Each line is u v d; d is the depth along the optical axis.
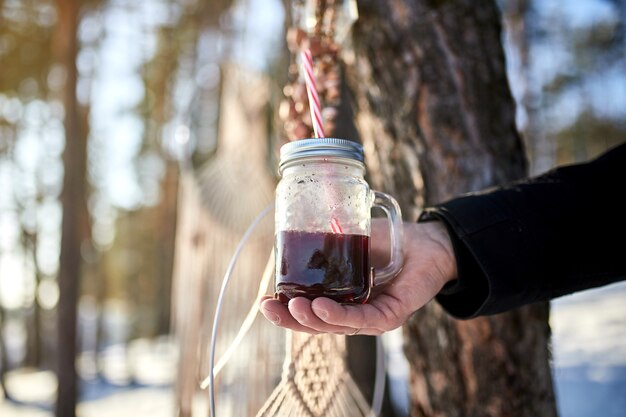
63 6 3.92
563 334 5.03
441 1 1.16
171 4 5.54
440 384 1.14
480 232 0.81
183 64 5.99
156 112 7.25
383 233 0.83
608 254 0.84
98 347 6.55
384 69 1.18
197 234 1.75
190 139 1.97
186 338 1.70
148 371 6.32
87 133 5.62
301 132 1.01
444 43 1.15
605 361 4.02
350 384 1.04
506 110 1.19
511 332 1.11
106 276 10.82
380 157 1.23
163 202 7.69
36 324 7.84
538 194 0.87
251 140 1.93
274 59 2.51
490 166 1.14
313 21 1.01
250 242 1.72
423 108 1.15
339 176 0.67
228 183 1.87
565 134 7.72
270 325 1.57
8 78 5.82
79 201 3.80
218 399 1.52
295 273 0.65
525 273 0.80
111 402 4.98
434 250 0.82
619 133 7.61
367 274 0.68
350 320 0.64
